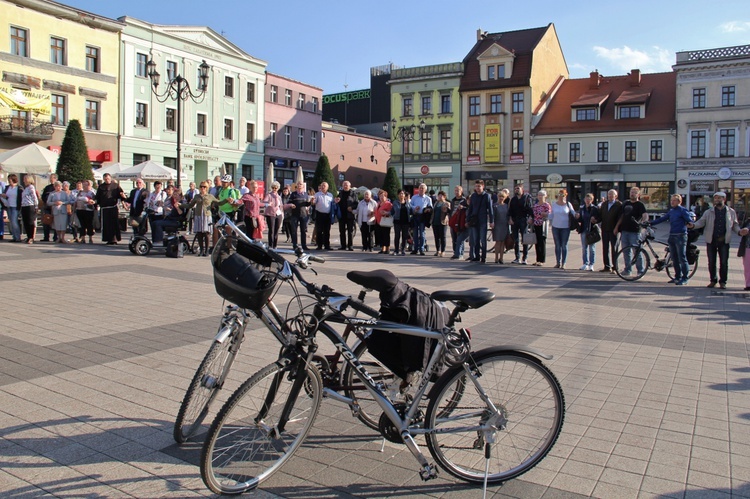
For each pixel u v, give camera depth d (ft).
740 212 140.56
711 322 27.30
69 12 119.34
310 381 12.09
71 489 11.13
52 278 35.35
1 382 16.79
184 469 12.04
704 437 14.14
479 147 171.42
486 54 168.35
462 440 12.09
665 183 151.74
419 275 41.47
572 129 160.04
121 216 75.56
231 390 16.24
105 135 128.06
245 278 11.07
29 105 112.68
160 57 138.51
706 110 146.00
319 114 189.16
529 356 12.03
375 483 11.77
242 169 162.40
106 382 16.99
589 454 13.20
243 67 159.94
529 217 50.34
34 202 57.26
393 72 182.29
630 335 24.38
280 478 11.84
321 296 11.84
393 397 12.53
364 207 59.21
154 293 31.17
